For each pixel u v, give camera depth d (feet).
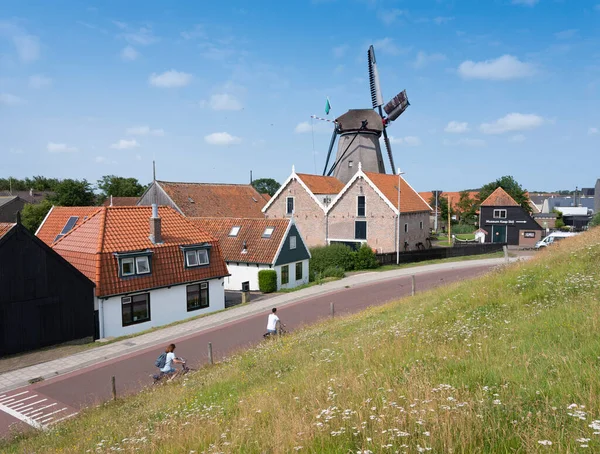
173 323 82.38
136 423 33.04
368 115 186.19
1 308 65.00
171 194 158.40
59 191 224.33
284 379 33.60
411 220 158.30
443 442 15.17
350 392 23.38
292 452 17.37
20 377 57.47
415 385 21.22
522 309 37.50
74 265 79.77
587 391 17.51
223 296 96.22
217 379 41.57
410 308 53.31
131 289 78.38
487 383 20.86
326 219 158.51
